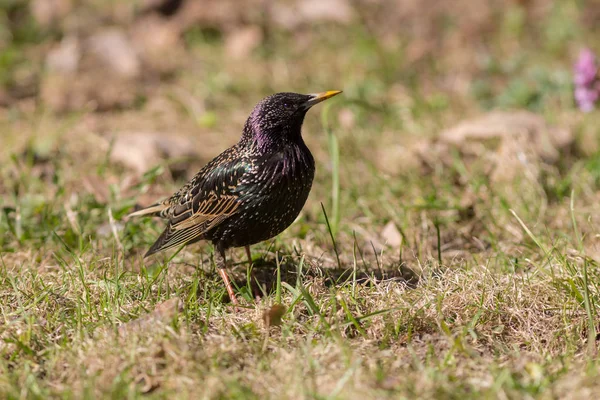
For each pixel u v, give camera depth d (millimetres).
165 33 18312
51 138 13719
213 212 9188
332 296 8430
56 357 7617
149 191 11961
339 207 10961
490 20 18609
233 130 14945
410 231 10852
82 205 11383
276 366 7438
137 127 14930
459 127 13352
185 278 9477
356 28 18312
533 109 14836
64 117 15359
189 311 8422
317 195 12227
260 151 8961
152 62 17375
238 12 18875
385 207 11602
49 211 11094
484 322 8266
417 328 8188
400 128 14539
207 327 8188
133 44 18156
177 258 10219
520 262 9750
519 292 8539
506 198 11516
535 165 12117
